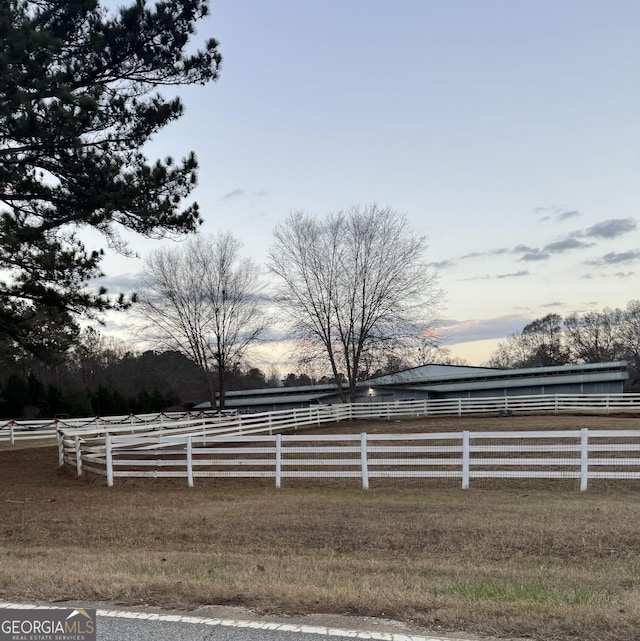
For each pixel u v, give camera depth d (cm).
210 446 2341
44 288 1461
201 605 457
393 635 388
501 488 1252
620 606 442
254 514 973
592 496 1123
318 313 3997
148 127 1383
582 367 4678
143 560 662
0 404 4162
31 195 1380
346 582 536
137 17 1291
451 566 638
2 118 1165
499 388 4716
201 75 1418
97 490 1361
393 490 1243
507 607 440
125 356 7050
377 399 4934
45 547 789
